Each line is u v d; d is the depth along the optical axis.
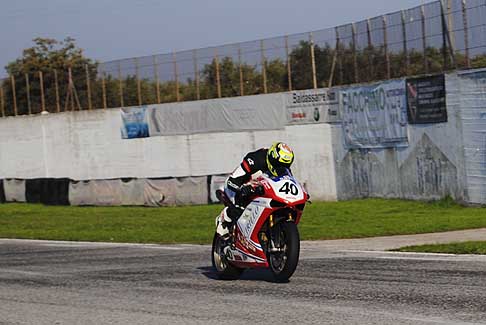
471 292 14.79
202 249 26.52
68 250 28.39
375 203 46.06
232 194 18.42
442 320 12.48
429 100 43.06
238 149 59.16
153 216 46.56
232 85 60.56
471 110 39.84
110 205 58.88
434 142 42.94
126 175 67.25
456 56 41.69
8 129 75.88
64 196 61.19
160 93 65.69
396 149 46.31
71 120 70.94
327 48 53.59
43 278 20.52
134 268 21.69
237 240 17.91
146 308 15.05
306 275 18.38
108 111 68.19
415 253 21.98
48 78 74.19
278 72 57.53
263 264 17.38
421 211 40.31
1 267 23.75
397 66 47.06
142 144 65.75
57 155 72.31
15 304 16.48
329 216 40.16
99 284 18.73
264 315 13.70
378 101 47.62
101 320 14.12
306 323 12.84
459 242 24.20
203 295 16.27
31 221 47.28
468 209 39.44
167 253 25.61
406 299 14.43
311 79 54.94
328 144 52.59
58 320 14.40
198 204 54.78
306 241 28.64
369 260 20.75
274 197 16.52
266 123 56.94
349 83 51.66
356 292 15.52
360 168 49.88
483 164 39.28
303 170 54.31
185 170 62.88
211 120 60.78
